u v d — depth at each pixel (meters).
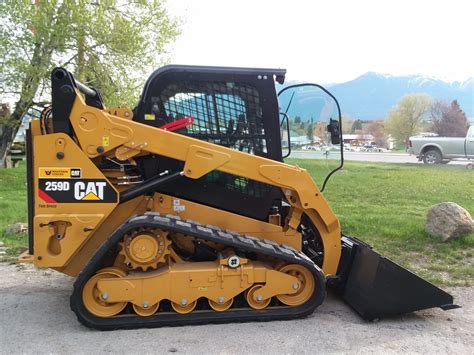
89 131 4.24
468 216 7.48
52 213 4.24
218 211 4.74
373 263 4.52
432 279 5.71
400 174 18.02
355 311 4.70
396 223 8.56
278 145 4.86
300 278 4.54
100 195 4.29
